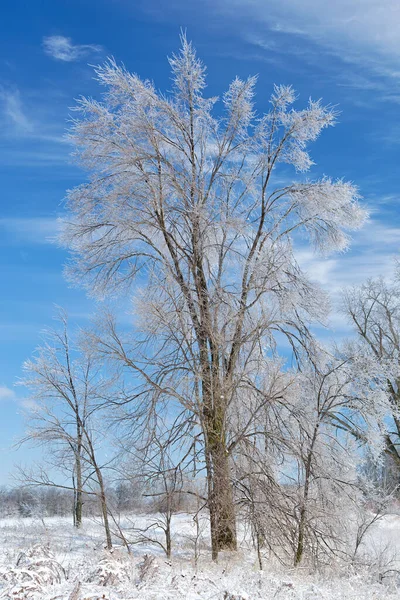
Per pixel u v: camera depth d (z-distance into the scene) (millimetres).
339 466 15398
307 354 16250
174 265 16688
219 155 17125
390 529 18781
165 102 16719
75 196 17078
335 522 14391
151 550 14758
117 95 16844
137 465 14023
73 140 16688
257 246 16859
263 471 14352
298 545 13734
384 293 28547
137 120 16500
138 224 16703
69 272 17703
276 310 15828
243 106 17203
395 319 28234
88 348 15062
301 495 13953
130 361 14836
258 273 15797
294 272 16609
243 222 16234
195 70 17047
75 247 17578
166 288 15727
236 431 15141
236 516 14375
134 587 7270
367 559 14695
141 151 16500
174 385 14602
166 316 15000
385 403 16016
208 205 16438
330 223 17828
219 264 16719
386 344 28344
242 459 14867
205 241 16844
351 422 15719
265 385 15531
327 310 16562
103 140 16641
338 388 15445
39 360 16266
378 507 15688
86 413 15406
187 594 6996
